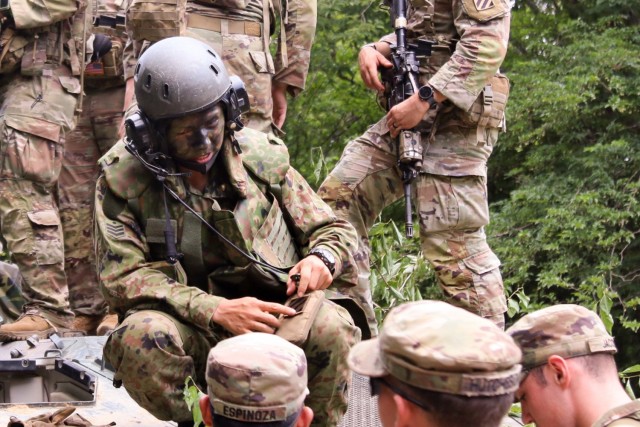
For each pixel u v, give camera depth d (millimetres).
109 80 6684
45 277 6027
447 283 5328
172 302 3961
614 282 11891
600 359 3023
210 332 4066
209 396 2910
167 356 3908
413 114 5141
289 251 4289
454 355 2311
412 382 2340
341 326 4023
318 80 13609
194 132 3963
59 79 6117
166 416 4012
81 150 6680
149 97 3943
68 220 6625
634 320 11281
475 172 5293
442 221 5285
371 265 6289
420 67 5367
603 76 12539
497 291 5336
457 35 5316
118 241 4051
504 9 5180
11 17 5973
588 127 12633
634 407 2953
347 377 4102
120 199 4098
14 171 6004
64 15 6000
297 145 13680
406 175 5242
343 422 4637
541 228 11773
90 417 4523
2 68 6031
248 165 4203
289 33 6000
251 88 5652
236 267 4145
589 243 11508
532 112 12570
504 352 2330
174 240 4086
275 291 4203
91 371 5094
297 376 2859
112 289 4035
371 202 5398
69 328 6117
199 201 4113
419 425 2354
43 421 4312
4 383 4770
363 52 5438
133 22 5543
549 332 3021
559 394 3008
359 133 13688
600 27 13000
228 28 5633
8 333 5473
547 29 13359
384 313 6223
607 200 11938
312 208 4301
